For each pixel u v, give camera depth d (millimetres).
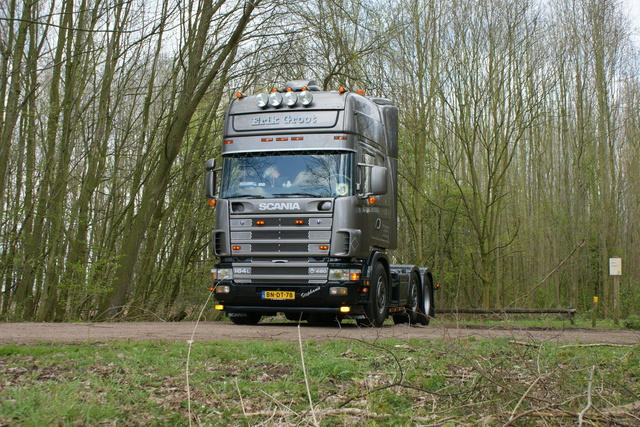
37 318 20359
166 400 5664
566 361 7281
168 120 21125
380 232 14297
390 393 5914
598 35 36125
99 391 5801
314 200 12758
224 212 13234
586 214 40031
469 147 29406
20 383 6043
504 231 41750
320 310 12938
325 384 6512
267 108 13328
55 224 21156
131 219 22469
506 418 4875
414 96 28500
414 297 17031
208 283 26328
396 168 15727
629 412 5000
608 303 36531
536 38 30984
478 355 7328
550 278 41719
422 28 29250
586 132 38938
